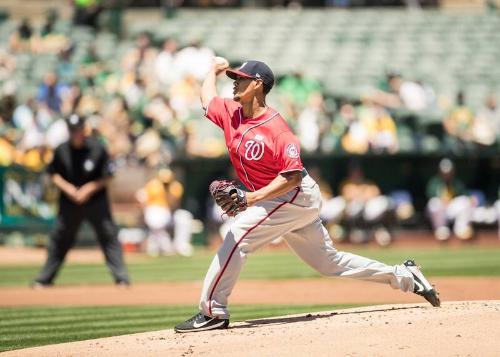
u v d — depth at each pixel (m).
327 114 72.62
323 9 91.88
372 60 82.62
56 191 62.91
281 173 21.73
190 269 52.09
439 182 69.12
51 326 28.59
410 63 82.81
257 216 22.27
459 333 19.58
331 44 84.75
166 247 63.97
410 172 73.19
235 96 22.31
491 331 19.66
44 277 41.56
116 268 41.47
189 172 70.75
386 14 89.69
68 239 41.53
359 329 20.53
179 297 37.41
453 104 78.00
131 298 37.19
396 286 23.59
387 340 19.31
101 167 40.84
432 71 82.12
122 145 70.44
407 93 74.31
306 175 22.72
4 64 77.19
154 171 67.19
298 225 22.69
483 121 74.38
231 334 21.45
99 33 87.44
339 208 67.81
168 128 72.00
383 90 75.19
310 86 75.31
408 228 69.88
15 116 68.38
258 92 22.23
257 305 32.81
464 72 82.38
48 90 69.81
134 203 69.81
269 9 92.56
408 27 87.44
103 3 90.56
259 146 22.05
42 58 80.44
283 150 21.83
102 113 72.38
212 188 21.66
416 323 20.78
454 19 89.12
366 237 67.19
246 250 22.42
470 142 73.31
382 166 72.44
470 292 33.88
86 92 75.31
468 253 59.88
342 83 78.75
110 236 41.31
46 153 62.38
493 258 55.59
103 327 28.02
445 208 68.50
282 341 19.94
